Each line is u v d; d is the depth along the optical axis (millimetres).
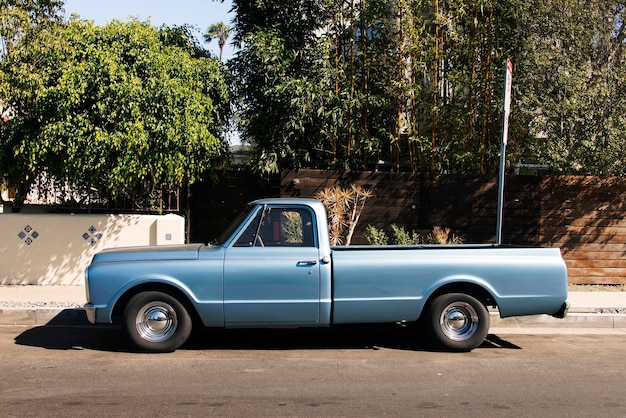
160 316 7223
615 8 11625
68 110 10117
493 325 9312
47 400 5469
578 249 11875
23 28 10461
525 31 11664
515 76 11766
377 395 5730
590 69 11633
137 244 11367
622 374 6609
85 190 12086
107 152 10180
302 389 5895
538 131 11695
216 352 7430
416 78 12078
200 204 12352
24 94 10125
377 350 7609
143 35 10891
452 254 7359
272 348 7680
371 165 13055
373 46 12125
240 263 7109
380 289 7199
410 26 11695
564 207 11883
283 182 11766
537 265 7387
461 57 12141
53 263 11219
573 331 9008
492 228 11938
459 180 11930
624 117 11320
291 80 11367
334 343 7992
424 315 7488
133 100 10211
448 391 5887
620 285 11852
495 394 5812
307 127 12234
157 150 10547
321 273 7148
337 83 11977
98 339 7996
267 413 5180
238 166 13484
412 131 12172
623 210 11875
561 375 6535
